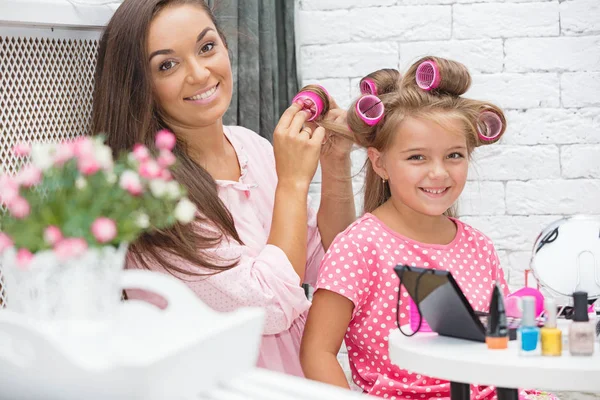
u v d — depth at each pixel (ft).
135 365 2.73
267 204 5.87
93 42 5.50
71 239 2.97
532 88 8.26
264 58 7.79
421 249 5.28
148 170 3.17
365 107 5.34
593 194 8.26
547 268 4.57
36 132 5.01
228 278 4.94
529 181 8.30
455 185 5.22
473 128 5.19
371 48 8.39
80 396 2.88
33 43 4.96
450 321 4.14
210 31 5.37
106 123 5.30
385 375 5.17
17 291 3.16
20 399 3.06
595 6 8.16
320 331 5.10
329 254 5.23
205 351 2.99
